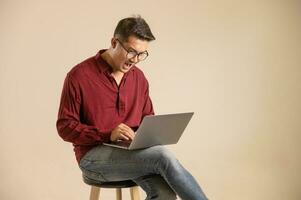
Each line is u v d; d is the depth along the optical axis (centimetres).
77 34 305
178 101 313
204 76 313
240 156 319
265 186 320
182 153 316
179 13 309
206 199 187
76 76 219
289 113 318
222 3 312
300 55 316
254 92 316
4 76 305
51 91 307
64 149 310
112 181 212
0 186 308
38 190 310
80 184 311
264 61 315
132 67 237
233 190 319
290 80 317
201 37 312
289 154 320
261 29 314
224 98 315
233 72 315
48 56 305
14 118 307
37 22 304
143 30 212
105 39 307
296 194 321
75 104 216
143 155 195
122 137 204
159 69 310
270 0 314
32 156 309
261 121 318
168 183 190
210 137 316
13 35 304
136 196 221
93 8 305
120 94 225
